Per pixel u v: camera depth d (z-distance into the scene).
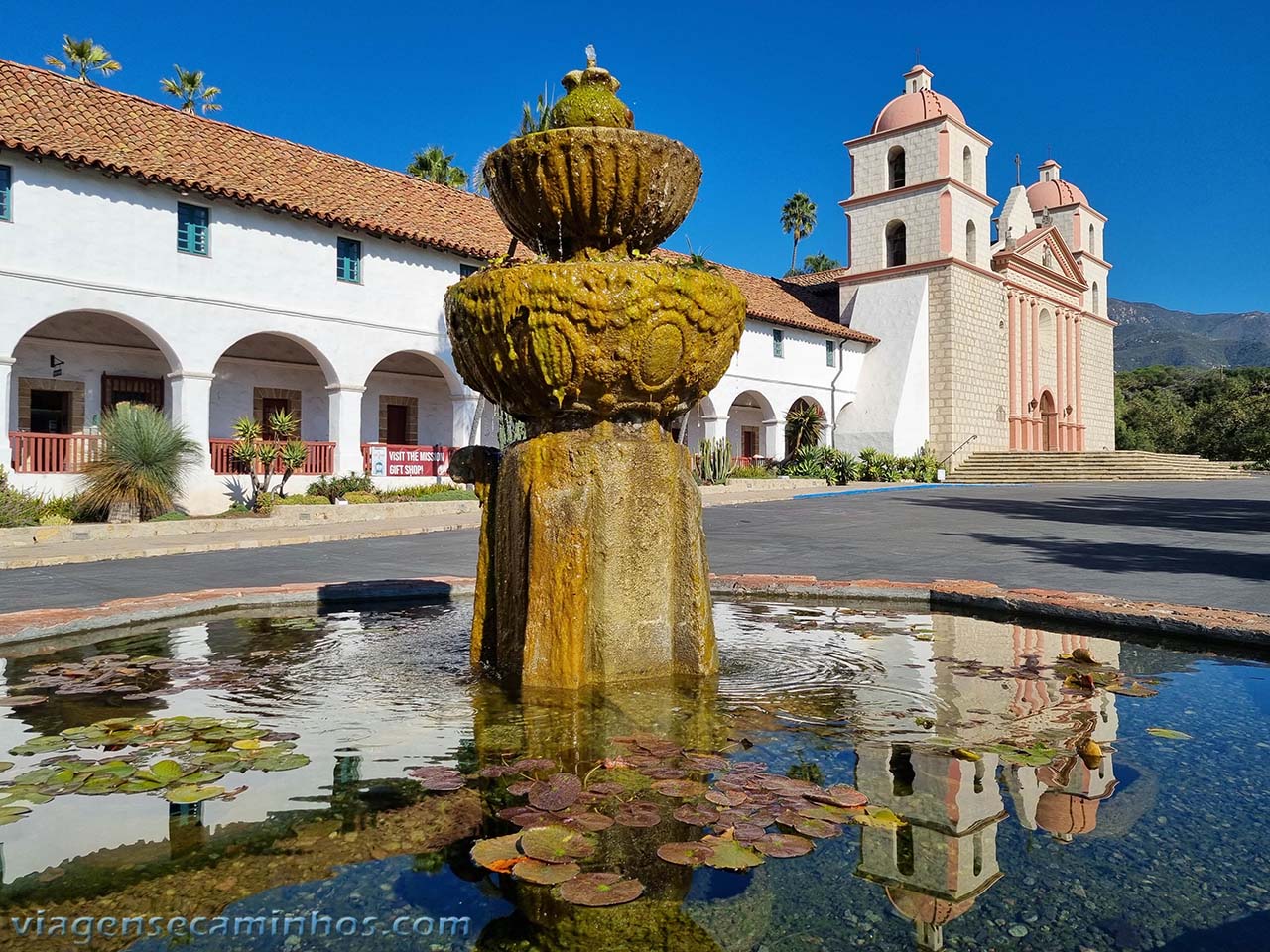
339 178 21.00
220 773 2.71
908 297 35.34
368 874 2.04
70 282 15.24
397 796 2.53
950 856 2.10
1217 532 13.38
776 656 4.55
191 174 16.89
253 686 3.92
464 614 6.02
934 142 35.06
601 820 2.28
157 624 5.54
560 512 3.93
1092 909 1.85
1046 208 46.38
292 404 21.89
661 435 4.21
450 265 21.53
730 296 4.12
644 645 4.06
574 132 4.05
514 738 3.11
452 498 20.19
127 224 16.05
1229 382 62.97
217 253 17.36
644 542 4.07
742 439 34.81
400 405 24.05
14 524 13.44
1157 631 5.02
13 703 3.63
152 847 2.19
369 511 17.50
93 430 18.28
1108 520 15.89
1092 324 45.00
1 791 2.55
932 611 6.08
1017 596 5.87
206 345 17.14
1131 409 61.78
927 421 35.12
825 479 29.78
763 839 2.15
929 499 22.64
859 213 36.97
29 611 5.44
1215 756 2.90
